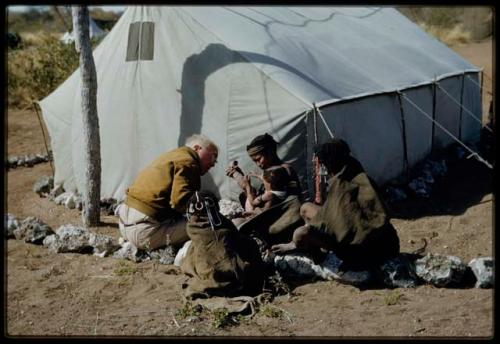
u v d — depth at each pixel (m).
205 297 5.43
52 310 5.40
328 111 7.59
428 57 11.10
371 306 5.20
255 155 6.64
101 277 6.11
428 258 5.65
